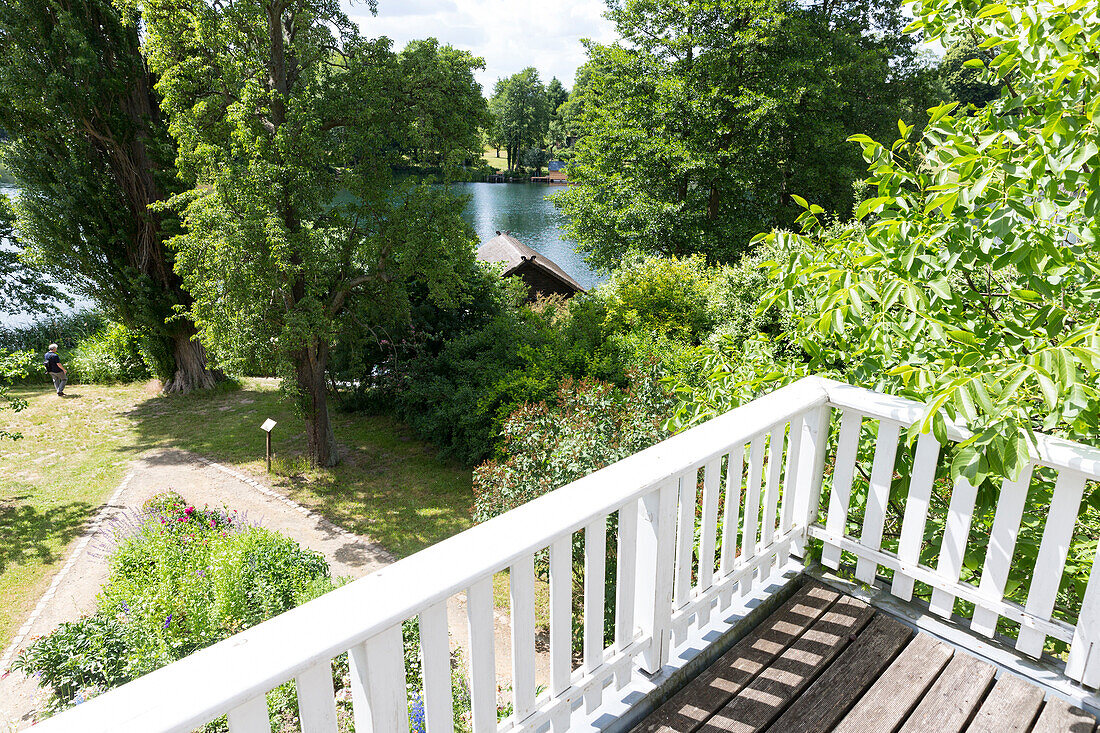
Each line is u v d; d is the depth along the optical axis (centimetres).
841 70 2325
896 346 280
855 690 183
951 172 231
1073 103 207
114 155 1875
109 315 2081
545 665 816
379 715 116
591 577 156
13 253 2405
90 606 1081
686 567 187
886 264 252
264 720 100
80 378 2309
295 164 1336
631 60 2483
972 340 200
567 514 143
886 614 212
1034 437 163
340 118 1420
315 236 1368
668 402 851
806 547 235
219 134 1379
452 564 123
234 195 1291
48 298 2600
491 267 2025
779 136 2370
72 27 1688
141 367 2344
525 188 7900
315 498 1482
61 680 713
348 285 1508
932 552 233
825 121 2366
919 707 177
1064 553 172
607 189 2658
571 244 4756
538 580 904
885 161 268
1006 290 276
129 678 694
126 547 972
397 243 1458
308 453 1700
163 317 2009
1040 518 236
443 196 1459
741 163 2372
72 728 84
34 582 1156
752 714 175
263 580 819
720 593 204
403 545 1294
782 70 2228
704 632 203
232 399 2134
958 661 192
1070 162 197
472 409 1559
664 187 2488
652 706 180
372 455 1722
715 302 1667
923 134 270
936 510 284
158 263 1981
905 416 196
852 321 230
